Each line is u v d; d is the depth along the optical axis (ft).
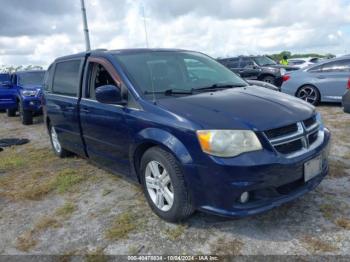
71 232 10.59
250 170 8.58
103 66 13.20
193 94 11.53
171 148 9.58
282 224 10.05
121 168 12.67
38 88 31.86
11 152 21.44
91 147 14.49
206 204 9.36
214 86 12.71
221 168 8.71
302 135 9.70
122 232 10.26
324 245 8.93
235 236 9.65
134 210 11.64
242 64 46.14
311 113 10.63
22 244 10.17
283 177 9.05
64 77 16.51
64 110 15.83
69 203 12.67
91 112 13.46
